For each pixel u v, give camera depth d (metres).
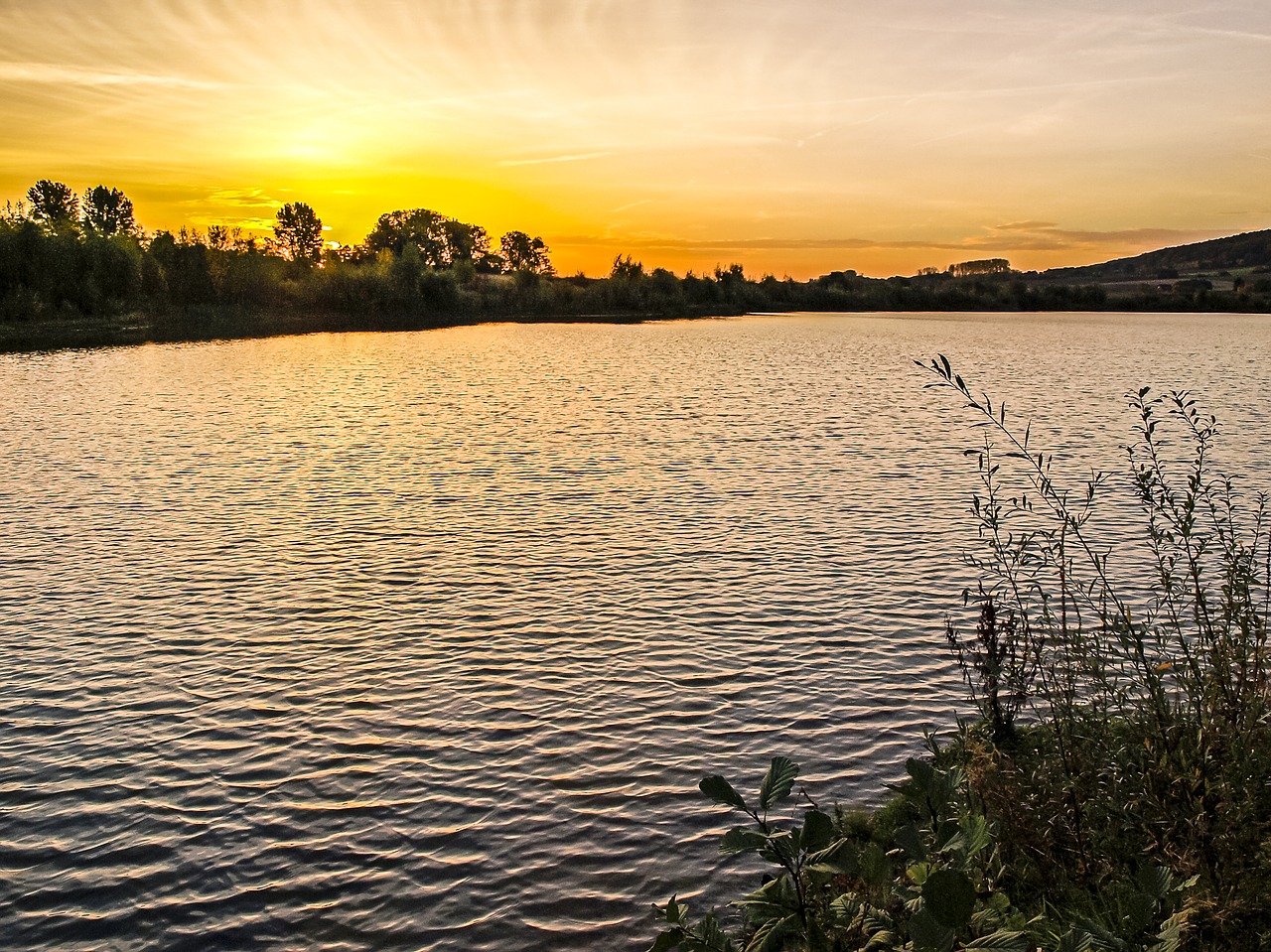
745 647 11.30
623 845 7.43
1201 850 5.20
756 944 4.50
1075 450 23.92
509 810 7.93
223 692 10.13
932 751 8.77
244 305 89.75
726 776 8.41
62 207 121.56
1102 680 7.41
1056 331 86.00
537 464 22.39
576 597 13.06
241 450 24.12
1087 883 5.60
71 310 72.50
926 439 25.91
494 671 10.65
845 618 12.20
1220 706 6.32
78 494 19.11
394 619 12.23
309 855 7.36
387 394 35.88
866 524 16.81
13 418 29.23
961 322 104.31
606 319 103.50
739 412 31.28
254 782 8.38
